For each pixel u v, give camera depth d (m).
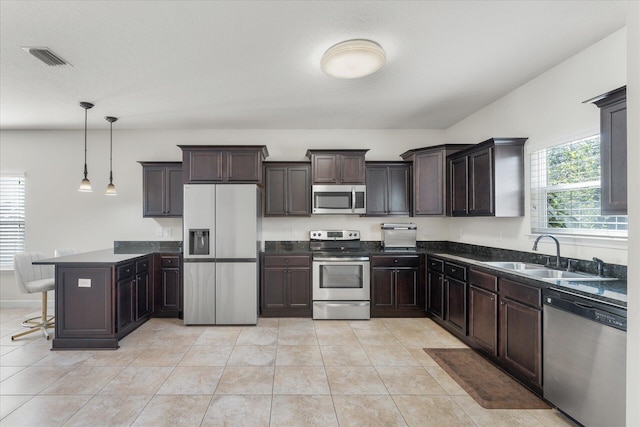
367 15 1.95
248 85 2.97
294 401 2.15
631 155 0.95
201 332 3.45
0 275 4.35
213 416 1.99
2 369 2.59
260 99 3.34
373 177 4.24
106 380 2.42
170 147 4.44
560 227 2.66
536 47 2.34
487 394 2.24
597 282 2.02
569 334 1.87
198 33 2.13
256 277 3.72
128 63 2.53
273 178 4.17
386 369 2.61
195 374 2.51
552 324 2.00
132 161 4.41
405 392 2.27
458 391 2.28
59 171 4.39
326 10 1.90
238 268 3.70
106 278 3.01
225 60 2.50
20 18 1.94
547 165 2.79
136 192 4.43
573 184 2.54
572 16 1.98
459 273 3.18
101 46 2.28
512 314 2.40
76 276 2.99
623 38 2.12
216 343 3.13
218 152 3.81
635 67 0.93
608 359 1.62
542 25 2.07
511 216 3.01
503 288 2.51
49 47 2.28
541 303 2.10
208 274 3.68
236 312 3.68
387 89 3.09
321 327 3.60
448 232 4.47
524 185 3.01
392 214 4.24
